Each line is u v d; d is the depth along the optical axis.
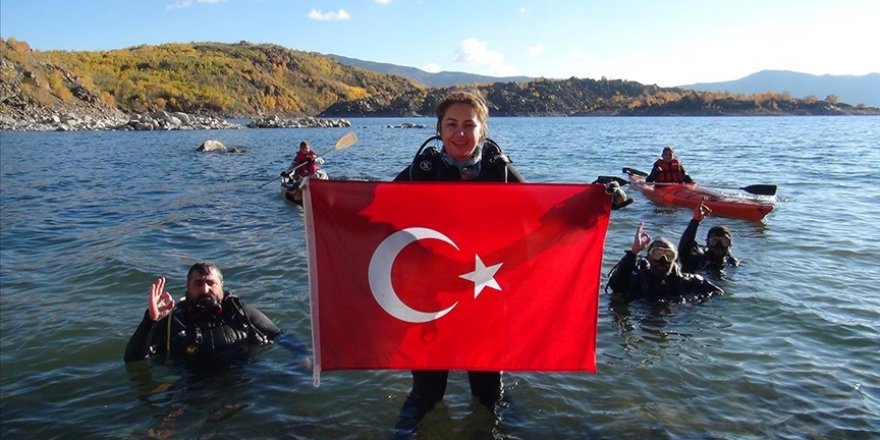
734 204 11.73
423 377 4.05
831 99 165.75
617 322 6.11
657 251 6.63
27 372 5.20
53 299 7.14
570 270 3.69
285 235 10.28
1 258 9.14
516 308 3.70
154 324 5.32
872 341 5.54
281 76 185.25
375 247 3.62
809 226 10.73
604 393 4.65
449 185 3.59
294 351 5.44
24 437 4.20
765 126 72.19
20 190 16.88
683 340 5.64
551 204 3.62
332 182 3.57
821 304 6.54
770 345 5.49
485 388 4.33
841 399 4.50
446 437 4.09
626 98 181.25
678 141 40.38
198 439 4.14
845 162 23.09
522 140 42.94
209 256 8.91
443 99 3.72
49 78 69.25
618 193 3.55
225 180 18.91
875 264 8.14
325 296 3.62
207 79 146.88
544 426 4.21
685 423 4.22
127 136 48.06
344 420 4.35
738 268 7.97
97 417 4.45
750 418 4.27
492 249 3.65
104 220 12.17
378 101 178.12
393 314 3.65
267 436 4.16
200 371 5.11
